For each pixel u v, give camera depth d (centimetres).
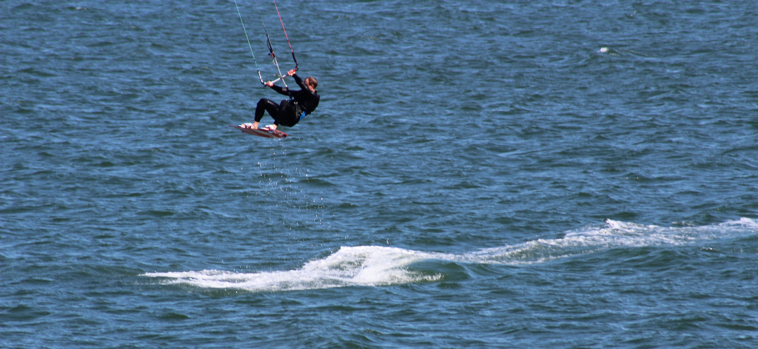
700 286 8231
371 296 8200
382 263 9106
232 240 9956
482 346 7031
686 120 15800
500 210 10969
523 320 7538
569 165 13038
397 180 12325
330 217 10762
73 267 8919
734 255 9094
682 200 11281
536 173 12656
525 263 9156
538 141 14512
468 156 13600
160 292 8338
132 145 14012
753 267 8681
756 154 13475
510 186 12012
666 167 12812
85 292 8300
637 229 10200
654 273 8662
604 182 12125
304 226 10438
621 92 18300
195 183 12094
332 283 8588
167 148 13888
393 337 7219
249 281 8669
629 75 19900
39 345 7106
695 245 9462
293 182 12225
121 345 7125
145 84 18488
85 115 15888
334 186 12038
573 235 10038
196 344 7131
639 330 7262
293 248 9719
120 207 11012
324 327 7356
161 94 17700
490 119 16100
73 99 17000
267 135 8331
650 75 19800
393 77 19650
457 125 15625
